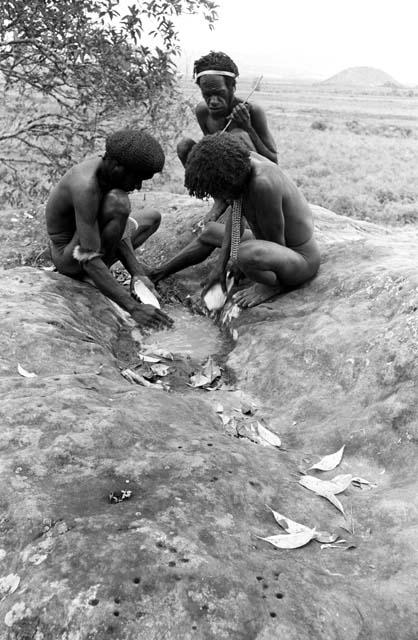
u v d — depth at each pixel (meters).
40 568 2.27
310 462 3.14
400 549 2.51
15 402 3.11
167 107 8.05
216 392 3.90
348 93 67.62
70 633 2.07
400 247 4.96
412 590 2.31
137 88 7.71
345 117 33.81
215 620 2.12
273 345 4.17
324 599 2.25
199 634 2.08
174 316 5.09
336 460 3.14
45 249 6.69
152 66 7.56
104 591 2.16
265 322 4.42
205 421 3.38
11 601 2.19
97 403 3.20
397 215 12.36
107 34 7.44
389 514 2.71
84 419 3.00
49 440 2.88
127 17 7.28
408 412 3.22
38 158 10.87
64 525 2.43
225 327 4.75
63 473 2.73
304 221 4.54
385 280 4.20
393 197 14.13
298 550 2.52
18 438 2.89
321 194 14.02
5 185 9.61
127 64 7.45
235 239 4.50
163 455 2.85
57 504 2.54
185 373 4.18
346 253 4.96
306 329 4.15
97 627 2.07
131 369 4.17
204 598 2.17
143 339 4.70
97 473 2.73
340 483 2.93
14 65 7.72
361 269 4.54
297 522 2.67
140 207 7.25
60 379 3.42
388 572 2.43
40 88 7.91
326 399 3.62
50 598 2.16
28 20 7.15
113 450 2.88
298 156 19.16
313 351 3.92
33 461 2.76
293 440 3.38
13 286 4.70
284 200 4.37
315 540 2.59
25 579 2.25
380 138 24.02
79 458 2.80
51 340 3.84
